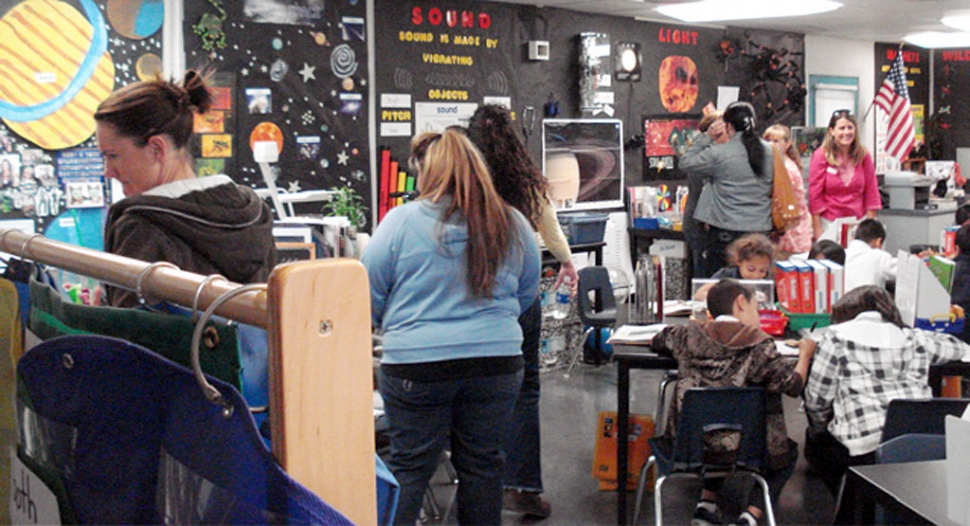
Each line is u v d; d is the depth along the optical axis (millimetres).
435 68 7453
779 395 3492
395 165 7188
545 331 6648
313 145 6703
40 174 5262
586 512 4074
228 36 6160
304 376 766
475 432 2795
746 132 5734
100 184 5520
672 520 4000
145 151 1613
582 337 6520
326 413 780
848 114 7129
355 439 798
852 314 3586
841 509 2230
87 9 5387
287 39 6488
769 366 3432
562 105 8461
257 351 853
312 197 5992
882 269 5098
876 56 12031
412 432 2738
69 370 898
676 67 9391
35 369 943
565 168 8414
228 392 761
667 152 9344
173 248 1542
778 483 3529
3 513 1189
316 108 6699
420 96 7371
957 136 13023
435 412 2730
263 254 1702
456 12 7562
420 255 2701
